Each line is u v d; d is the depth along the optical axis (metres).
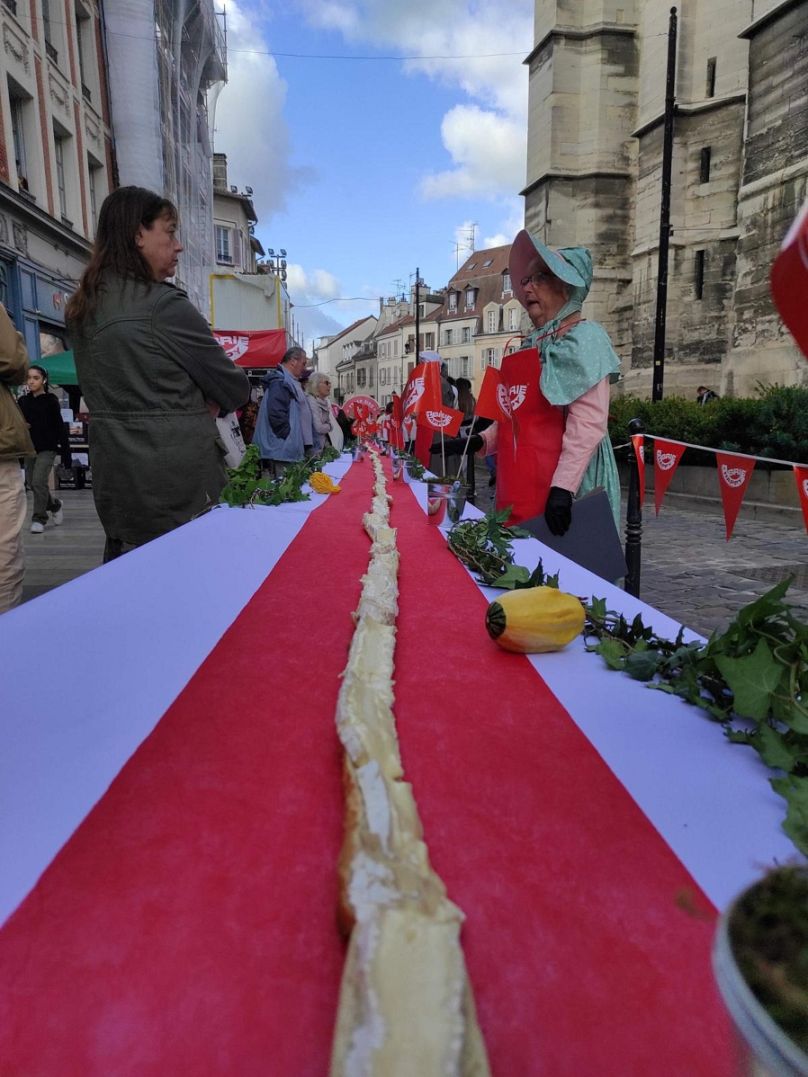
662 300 15.29
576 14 23.16
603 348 2.63
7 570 2.75
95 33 18.67
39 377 7.48
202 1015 0.56
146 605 1.58
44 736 1.00
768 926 0.42
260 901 0.68
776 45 15.37
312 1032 0.54
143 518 2.79
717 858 0.76
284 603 1.76
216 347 2.86
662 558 6.84
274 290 16.45
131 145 19.12
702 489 10.61
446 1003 0.49
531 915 0.67
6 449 2.64
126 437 2.72
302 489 4.59
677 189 20.56
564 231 24.44
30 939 0.63
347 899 0.61
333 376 125.25
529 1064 0.52
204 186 24.16
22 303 14.74
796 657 1.00
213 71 23.88
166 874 0.72
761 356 15.98
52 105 16.23
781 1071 0.35
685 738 1.04
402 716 1.10
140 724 1.05
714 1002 0.58
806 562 6.58
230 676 1.25
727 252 20.11
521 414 2.89
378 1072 0.45
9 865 0.73
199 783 0.89
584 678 1.28
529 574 1.94
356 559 2.35
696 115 20.16
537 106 24.88
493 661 1.37
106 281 2.68
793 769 0.91
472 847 0.77
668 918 0.67
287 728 1.05
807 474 3.27
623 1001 0.58
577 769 0.94
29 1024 0.55
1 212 13.94
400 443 8.09
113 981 0.59
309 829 0.80
